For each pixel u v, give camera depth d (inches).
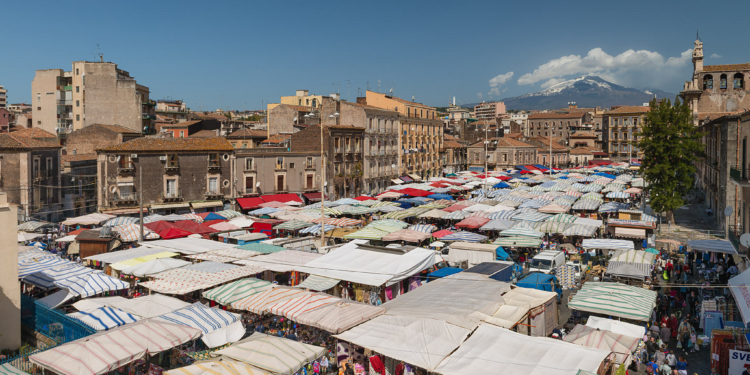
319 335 1012.5
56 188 2324.1
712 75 2856.8
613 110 6195.9
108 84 3523.6
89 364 690.2
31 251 1326.3
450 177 3848.4
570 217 1813.5
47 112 3937.0
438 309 859.4
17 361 748.6
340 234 1729.8
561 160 5329.7
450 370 673.0
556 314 1006.4
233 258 1310.3
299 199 2613.2
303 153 2758.4
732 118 1768.0
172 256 1347.2
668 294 1245.1
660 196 2129.7
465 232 1679.4
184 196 2343.8
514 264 1298.0
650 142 2148.1
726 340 835.4
